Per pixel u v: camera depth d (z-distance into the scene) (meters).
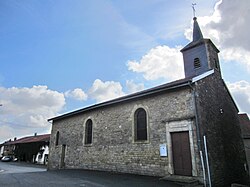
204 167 7.89
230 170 9.95
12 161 32.91
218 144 9.52
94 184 7.43
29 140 32.06
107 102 12.16
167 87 9.35
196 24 14.14
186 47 12.79
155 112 9.94
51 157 16.39
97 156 12.24
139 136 10.52
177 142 8.94
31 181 8.00
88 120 13.90
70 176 9.56
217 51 13.03
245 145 13.13
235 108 13.50
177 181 7.94
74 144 14.34
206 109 9.39
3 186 6.89
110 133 11.82
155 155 9.42
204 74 10.09
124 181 8.08
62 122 16.39
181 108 9.08
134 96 10.70
